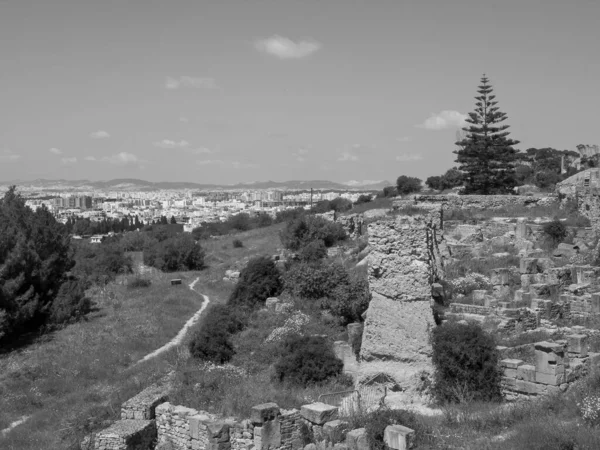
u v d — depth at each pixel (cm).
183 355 3047
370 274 2216
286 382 2416
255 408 1875
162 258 6631
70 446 2272
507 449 1471
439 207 4812
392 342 2133
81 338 3850
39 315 4344
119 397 2662
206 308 4588
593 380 1819
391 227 2178
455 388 2017
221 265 6319
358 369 2264
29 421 2630
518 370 1973
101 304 4884
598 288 2858
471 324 2233
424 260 2147
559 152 9119
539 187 6656
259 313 3428
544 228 3953
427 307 2133
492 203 5244
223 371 2628
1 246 4350
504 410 1777
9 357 3622
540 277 3047
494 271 3095
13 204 4997
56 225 4947
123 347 3597
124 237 9644
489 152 6241
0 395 2978
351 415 1825
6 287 4112
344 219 5594
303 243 5309
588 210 4297
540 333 2348
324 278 3497
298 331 2945
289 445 1883
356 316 3016
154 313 4381
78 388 3023
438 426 1706
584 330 2406
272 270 3875
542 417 1648
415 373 2066
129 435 2144
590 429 1486
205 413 2142
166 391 2462
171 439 2169
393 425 1612
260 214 11738
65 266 4859
